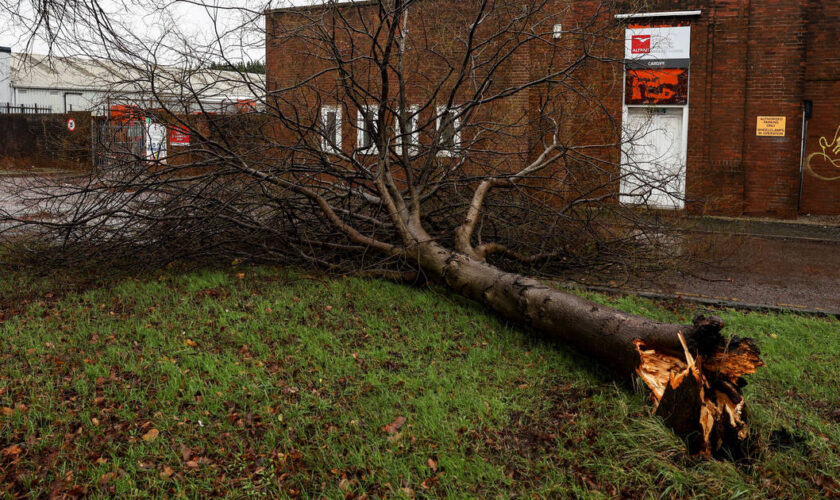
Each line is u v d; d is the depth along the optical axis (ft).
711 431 11.84
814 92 47.37
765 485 10.97
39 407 13.67
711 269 29.66
